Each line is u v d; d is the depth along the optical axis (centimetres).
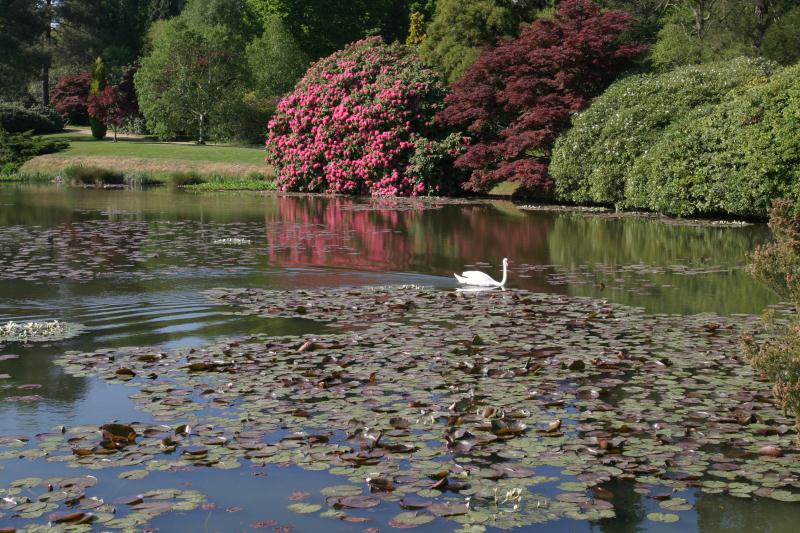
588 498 481
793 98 1908
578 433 586
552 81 2758
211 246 1673
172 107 5247
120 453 543
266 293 1141
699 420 617
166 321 964
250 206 2719
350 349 824
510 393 680
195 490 492
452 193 3167
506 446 559
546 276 1316
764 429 590
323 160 3481
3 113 5669
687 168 2147
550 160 2828
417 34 5581
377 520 455
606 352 819
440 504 471
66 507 464
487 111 2980
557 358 793
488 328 924
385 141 3200
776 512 468
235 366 755
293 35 6353
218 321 962
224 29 5419
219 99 5312
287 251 1598
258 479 507
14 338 877
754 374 740
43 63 6312
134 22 7625
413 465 525
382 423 600
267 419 607
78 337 884
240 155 4462
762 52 3453
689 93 2394
